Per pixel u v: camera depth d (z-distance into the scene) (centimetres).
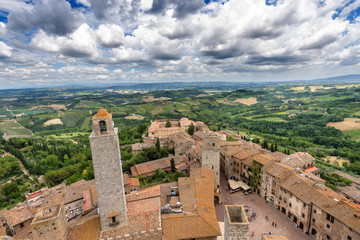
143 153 12344
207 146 8538
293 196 6800
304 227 6375
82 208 7612
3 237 3644
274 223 6738
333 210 5562
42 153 17550
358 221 4984
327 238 5703
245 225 4278
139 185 9069
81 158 16675
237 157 9638
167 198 6975
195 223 5388
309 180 7288
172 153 13988
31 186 12244
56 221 4409
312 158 10088
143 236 4978
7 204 10162
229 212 4828
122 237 4912
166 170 11056
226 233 4600
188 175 10600
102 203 4894
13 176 13325
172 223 5388
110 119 4672
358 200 7581
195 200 6272
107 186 4834
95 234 4912
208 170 8312
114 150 4697
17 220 7038
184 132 17950
